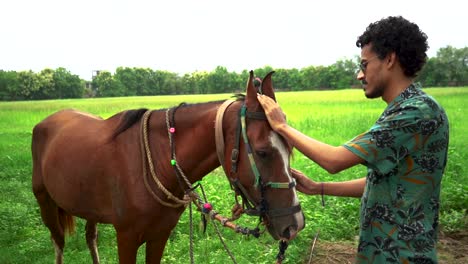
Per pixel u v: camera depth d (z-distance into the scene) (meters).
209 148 2.90
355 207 6.10
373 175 2.14
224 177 8.52
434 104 1.98
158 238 3.28
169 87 82.75
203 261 4.84
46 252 5.22
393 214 2.06
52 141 3.88
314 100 35.34
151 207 3.04
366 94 2.17
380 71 2.08
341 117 19.55
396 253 2.05
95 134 3.46
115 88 80.06
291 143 2.35
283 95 46.97
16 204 6.91
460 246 5.20
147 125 3.14
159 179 3.03
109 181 3.19
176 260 4.87
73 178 3.45
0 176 9.09
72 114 4.25
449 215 5.88
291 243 5.07
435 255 2.05
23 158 10.95
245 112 2.62
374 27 2.09
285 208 2.53
